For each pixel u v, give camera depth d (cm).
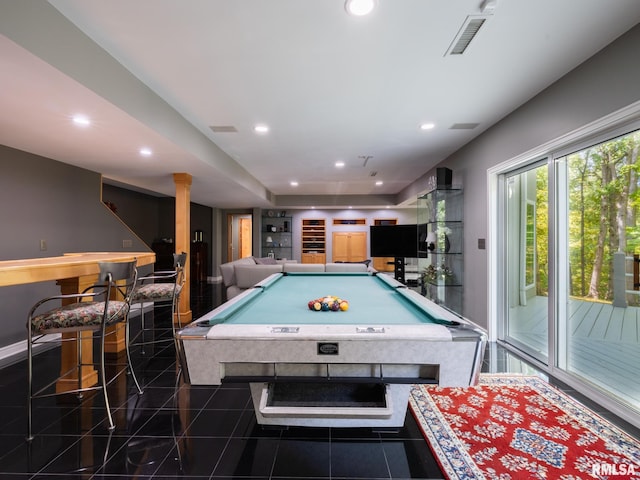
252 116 322
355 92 270
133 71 234
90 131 269
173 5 167
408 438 181
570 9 172
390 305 195
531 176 323
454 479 145
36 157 353
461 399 222
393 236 588
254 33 192
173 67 229
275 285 276
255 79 248
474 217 391
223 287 775
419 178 648
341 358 132
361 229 965
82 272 215
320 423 188
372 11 173
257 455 168
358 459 164
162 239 827
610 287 224
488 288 355
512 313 348
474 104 295
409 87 262
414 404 215
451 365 133
